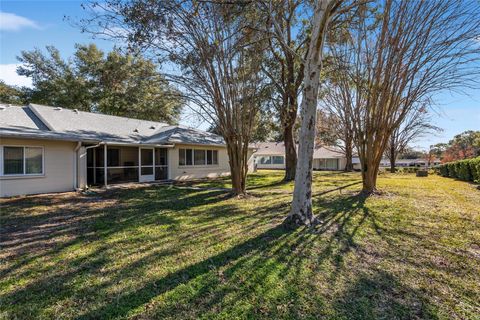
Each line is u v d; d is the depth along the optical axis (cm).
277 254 383
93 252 401
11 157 961
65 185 1101
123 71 1095
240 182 951
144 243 439
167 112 2206
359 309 252
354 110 983
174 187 1238
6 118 1101
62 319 241
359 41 892
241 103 920
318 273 324
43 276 324
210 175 1839
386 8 798
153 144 1419
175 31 770
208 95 930
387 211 663
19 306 261
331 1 485
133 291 287
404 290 286
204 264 352
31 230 523
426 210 676
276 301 265
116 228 532
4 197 934
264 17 811
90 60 2316
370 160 972
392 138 2662
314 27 510
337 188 1168
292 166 1534
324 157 3600
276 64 1212
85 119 1437
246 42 855
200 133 1909
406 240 445
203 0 666
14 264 359
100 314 248
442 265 348
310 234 472
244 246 417
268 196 935
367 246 416
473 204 761
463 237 460
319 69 524
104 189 1162
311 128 529
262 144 4006
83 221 593
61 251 406
